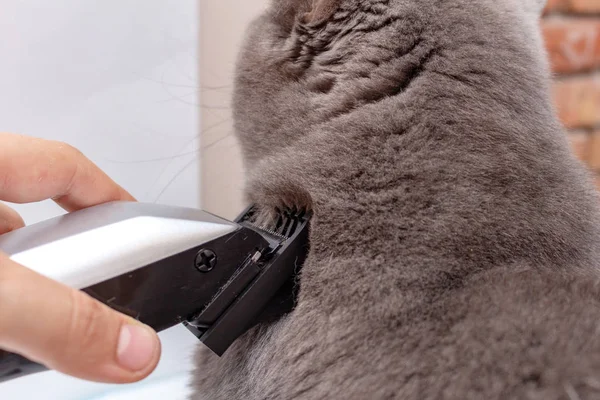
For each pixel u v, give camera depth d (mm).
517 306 480
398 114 568
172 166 1070
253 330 606
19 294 412
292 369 535
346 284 538
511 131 576
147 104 1034
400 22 598
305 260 561
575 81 1424
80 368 437
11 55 928
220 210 1071
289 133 638
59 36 950
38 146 692
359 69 606
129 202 589
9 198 687
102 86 1000
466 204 542
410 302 512
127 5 978
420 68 591
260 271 539
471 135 564
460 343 466
